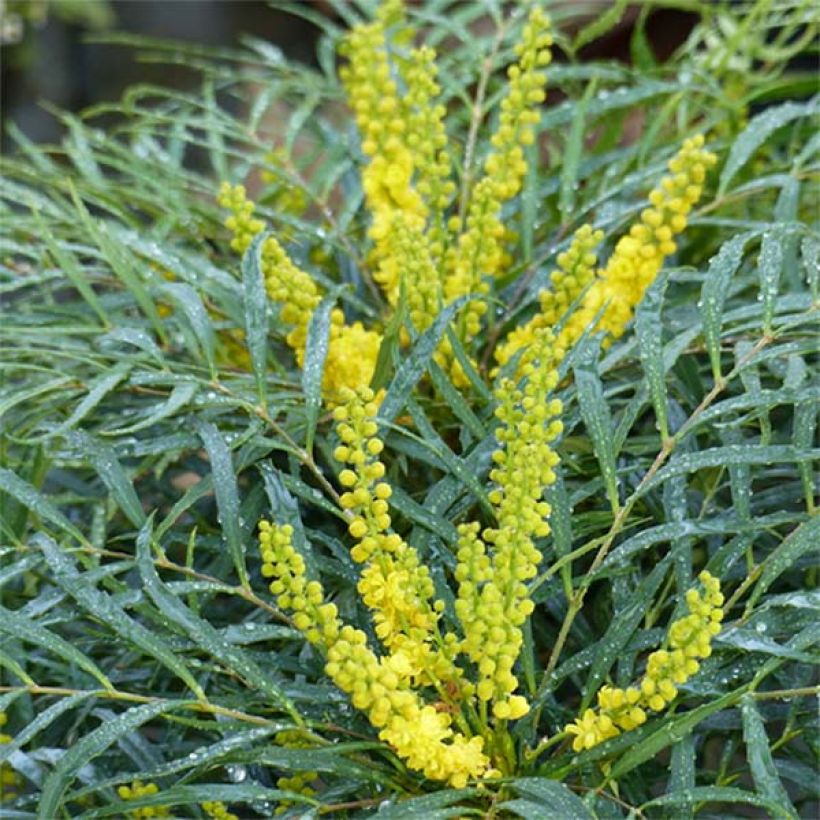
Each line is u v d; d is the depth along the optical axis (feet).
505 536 2.44
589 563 2.89
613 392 2.81
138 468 3.03
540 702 2.60
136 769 2.85
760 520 2.59
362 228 3.51
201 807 2.73
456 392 2.75
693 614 2.39
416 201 3.06
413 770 2.57
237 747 2.54
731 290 3.03
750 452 2.57
